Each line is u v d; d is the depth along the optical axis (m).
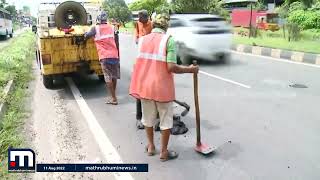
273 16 27.39
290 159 4.41
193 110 6.53
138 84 4.40
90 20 10.07
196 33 11.51
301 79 9.16
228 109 6.57
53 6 9.83
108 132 5.48
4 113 6.22
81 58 7.99
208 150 4.61
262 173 4.08
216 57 11.95
